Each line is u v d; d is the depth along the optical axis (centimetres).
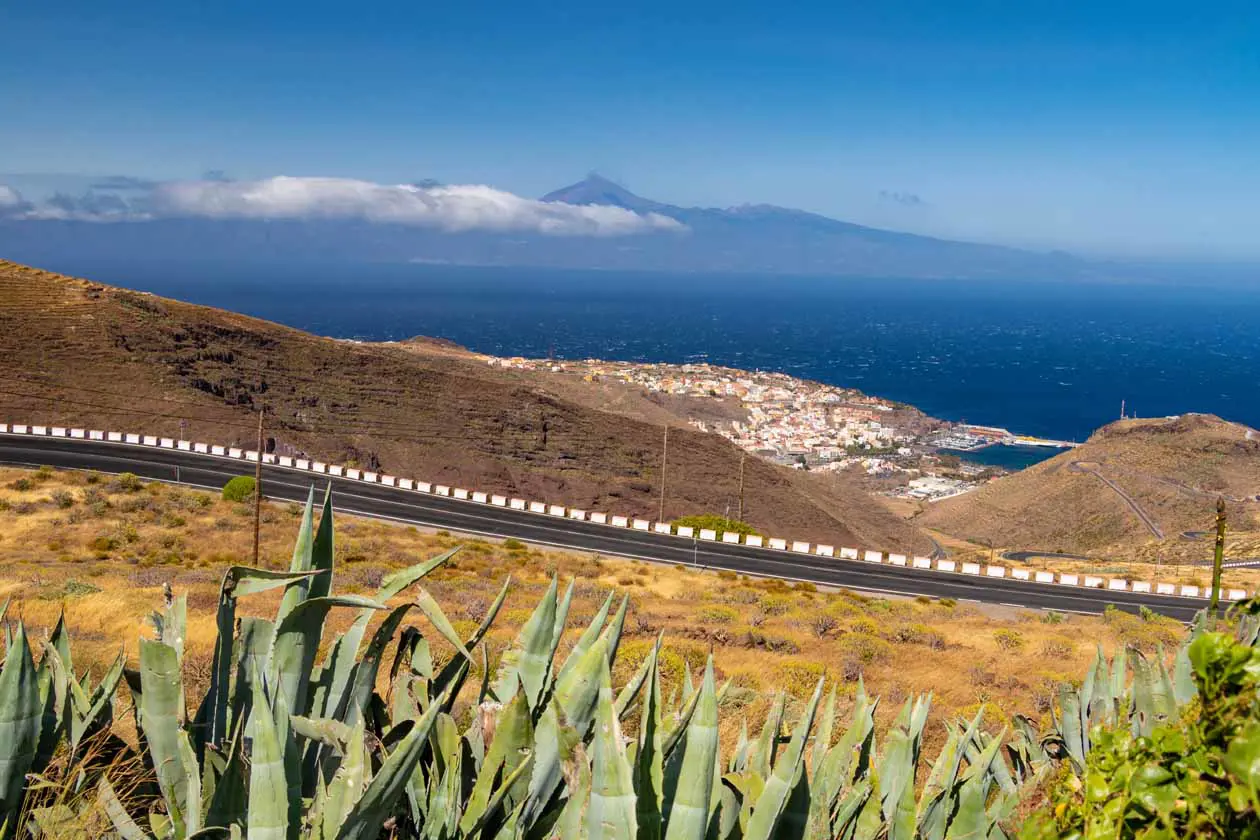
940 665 2091
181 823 286
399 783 257
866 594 4128
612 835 250
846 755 369
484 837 301
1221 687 205
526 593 2895
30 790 303
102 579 2527
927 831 365
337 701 327
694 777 258
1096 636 2738
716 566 4434
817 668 1736
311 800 303
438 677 348
